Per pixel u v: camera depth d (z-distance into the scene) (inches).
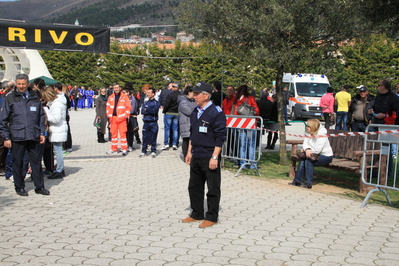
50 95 319.9
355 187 320.2
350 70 1494.8
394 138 254.2
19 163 275.1
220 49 397.7
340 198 273.1
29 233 200.8
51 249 179.9
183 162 414.3
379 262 167.3
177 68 1879.9
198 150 216.5
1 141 337.1
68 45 373.1
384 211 243.3
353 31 348.5
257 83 1517.0
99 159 424.8
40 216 229.5
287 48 351.6
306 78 1010.1
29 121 271.4
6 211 239.1
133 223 218.1
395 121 319.0
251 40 364.5
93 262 165.8
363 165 272.2
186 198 272.7
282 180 334.3
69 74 1990.7
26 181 321.4
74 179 330.6
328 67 367.9
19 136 269.3
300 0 335.6
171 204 257.1
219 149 212.8
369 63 1498.5
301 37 356.8
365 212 240.8
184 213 238.1
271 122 508.7
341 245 186.5
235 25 352.8
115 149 473.1
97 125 561.3
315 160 302.0
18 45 360.8
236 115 366.3
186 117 402.3
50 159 343.3
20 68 1155.3
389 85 319.0
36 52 1189.1
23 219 223.6
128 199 268.5
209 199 215.9
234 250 180.1
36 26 363.9
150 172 362.3
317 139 302.8
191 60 1818.4
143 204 256.5
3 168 349.1
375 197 287.6
